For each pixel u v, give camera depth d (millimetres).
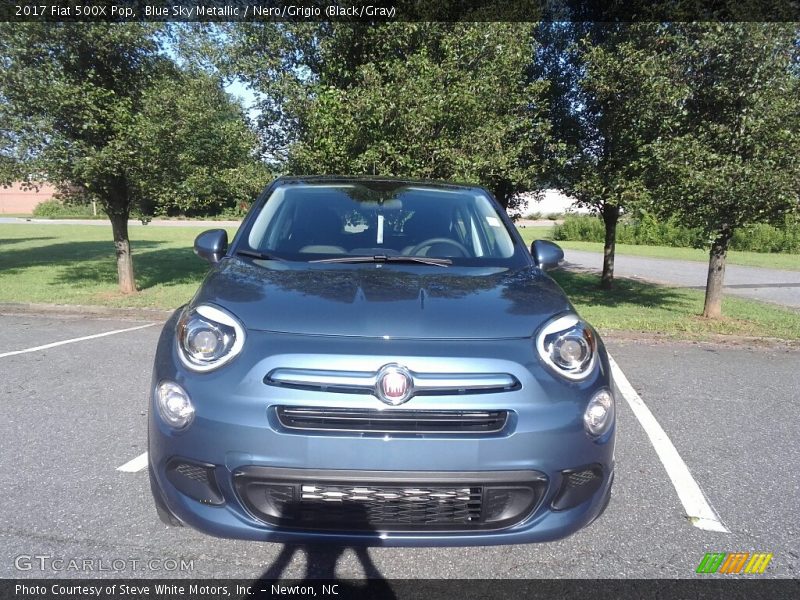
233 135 8961
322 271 2975
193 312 2529
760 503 3328
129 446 3848
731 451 4043
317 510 2250
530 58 8961
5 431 4078
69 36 8234
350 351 2244
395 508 2250
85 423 4242
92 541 2775
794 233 25000
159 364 2480
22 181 8781
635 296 11617
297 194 3861
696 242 7898
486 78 7941
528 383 2285
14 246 20125
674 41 7621
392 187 4031
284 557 2697
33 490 3242
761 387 5586
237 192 8992
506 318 2504
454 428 2232
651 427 4469
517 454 2240
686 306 10281
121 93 9055
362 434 2189
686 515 3180
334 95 7840
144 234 28219
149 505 3102
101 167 8469
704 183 7125
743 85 7316
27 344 6660
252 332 2355
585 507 2400
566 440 2301
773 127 7199
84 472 3469
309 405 2189
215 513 2279
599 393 2430
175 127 8875
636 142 8328
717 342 7520
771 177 6910
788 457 3959
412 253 3395
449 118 7887
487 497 2246
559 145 9570
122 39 8445
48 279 12008
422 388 2209
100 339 6949
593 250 25266
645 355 6777
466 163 7742
